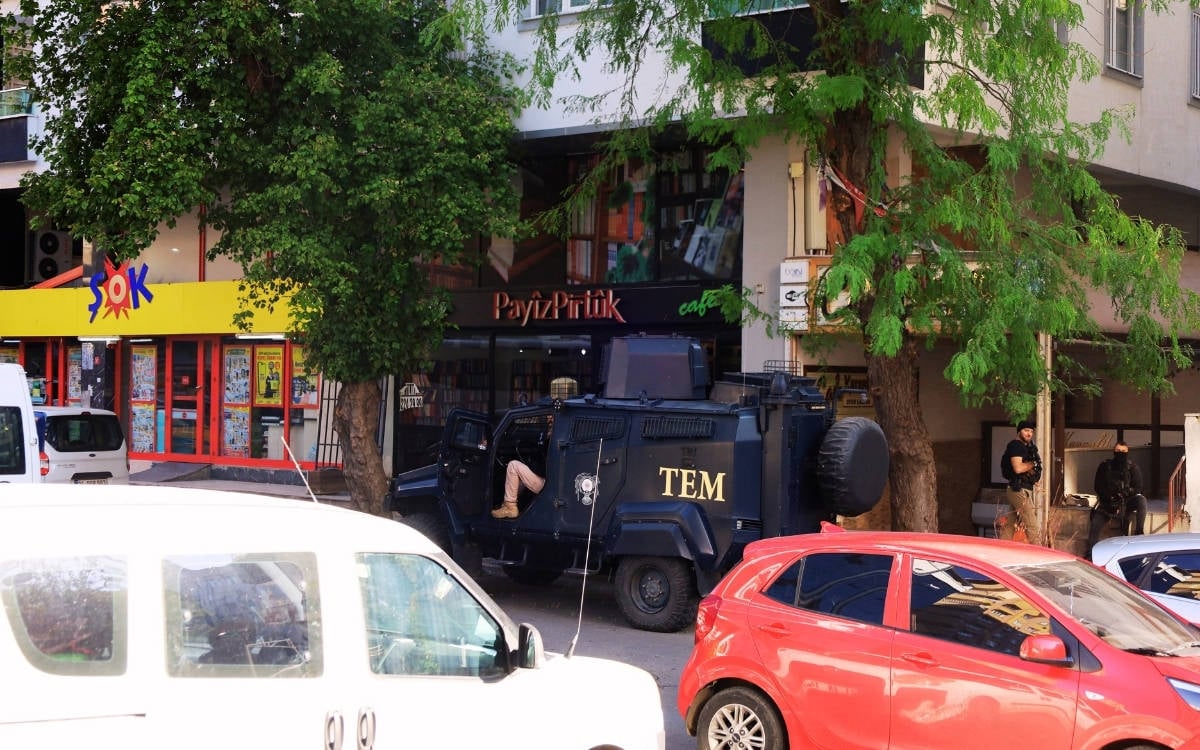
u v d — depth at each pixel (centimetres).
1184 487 1684
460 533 1354
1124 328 1758
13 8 2352
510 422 1349
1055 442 1878
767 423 1183
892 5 1216
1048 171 1280
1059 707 588
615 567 1281
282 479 2314
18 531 362
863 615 669
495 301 1964
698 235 1797
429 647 468
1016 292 1144
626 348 1306
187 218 2445
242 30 1502
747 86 1363
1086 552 1695
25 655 348
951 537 720
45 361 2714
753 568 729
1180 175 2030
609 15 1423
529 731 484
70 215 1566
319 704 414
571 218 1909
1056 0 1184
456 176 1591
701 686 721
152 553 387
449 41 1677
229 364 2409
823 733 661
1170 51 2006
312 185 1509
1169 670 583
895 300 1166
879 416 1297
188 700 380
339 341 1572
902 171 1666
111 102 1508
